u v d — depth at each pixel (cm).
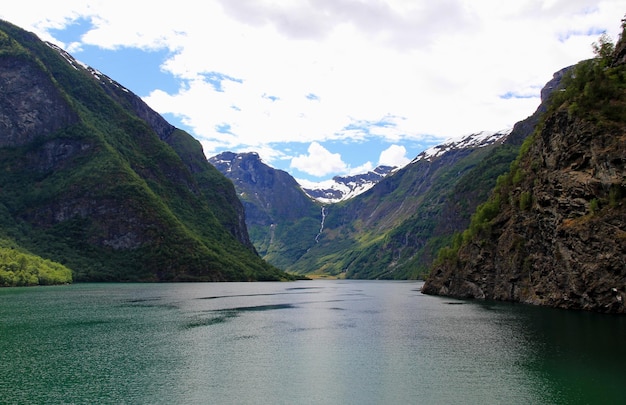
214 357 6047
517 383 4838
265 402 4412
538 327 7944
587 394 4488
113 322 8912
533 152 13412
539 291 11719
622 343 6481
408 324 8769
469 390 4653
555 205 10875
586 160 10194
